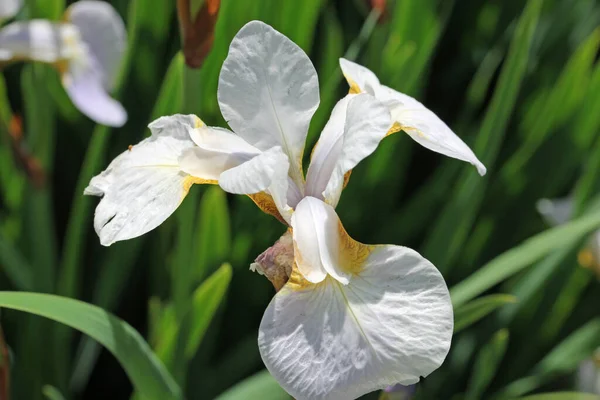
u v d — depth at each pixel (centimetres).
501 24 62
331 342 35
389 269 36
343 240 36
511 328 52
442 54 65
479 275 43
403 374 34
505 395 49
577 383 50
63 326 49
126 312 54
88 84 51
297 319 35
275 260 36
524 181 54
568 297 52
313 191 38
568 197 55
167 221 48
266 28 37
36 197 48
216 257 48
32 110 50
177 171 37
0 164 51
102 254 54
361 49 55
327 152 38
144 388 40
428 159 62
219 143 38
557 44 59
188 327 43
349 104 36
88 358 51
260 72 37
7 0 50
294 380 35
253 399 42
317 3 50
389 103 38
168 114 46
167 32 53
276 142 38
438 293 35
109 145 54
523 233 55
